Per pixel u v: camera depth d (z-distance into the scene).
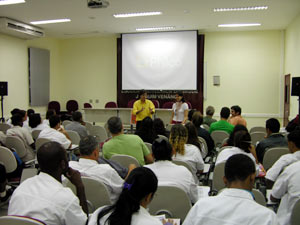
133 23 8.10
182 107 6.50
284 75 8.58
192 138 3.37
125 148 3.03
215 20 7.70
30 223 1.26
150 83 9.39
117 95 9.75
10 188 3.63
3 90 7.59
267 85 8.76
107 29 8.90
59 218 1.41
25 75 9.09
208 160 4.14
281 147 3.32
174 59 9.12
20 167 3.61
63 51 10.58
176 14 7.14
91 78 10.32
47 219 1.38
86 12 6.96
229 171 1.33
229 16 7.29
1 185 3.23
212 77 9.12
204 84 9.19
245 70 8.89
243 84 8.92
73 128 4.70
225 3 6.25
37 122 4.59
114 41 9.98
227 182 1.36
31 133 4.50
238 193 1.28
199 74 9.04
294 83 5.58
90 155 2.13
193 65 8.99
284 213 2.00
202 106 9.10
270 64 8.72
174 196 1.90
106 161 2.46
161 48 9.21
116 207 1.17
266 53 8.73
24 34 8.21
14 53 8.59
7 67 8.33
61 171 1.57
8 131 3.98
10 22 7.41
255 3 6.23
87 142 2.12
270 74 8.73
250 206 1.24
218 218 1.25
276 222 1.19
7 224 1.28
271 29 8.64
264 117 8.84
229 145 3.31
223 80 9.05
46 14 7.13
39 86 9.62
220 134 4.49
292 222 1.80
